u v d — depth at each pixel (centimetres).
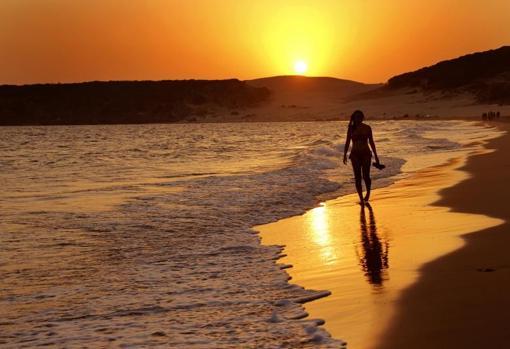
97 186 1808
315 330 529
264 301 630
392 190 1531
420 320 530
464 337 481
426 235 919
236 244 941
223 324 559
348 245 889
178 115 19938
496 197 1274
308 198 1456
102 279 748
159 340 522
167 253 890
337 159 2522
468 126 6269
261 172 2152
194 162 2850
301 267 777
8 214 1258
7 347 520
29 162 3256
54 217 1218
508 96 14000
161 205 1364
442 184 1565
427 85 18175
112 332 549
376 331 514
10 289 709
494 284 622
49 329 564
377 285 660
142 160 3167
